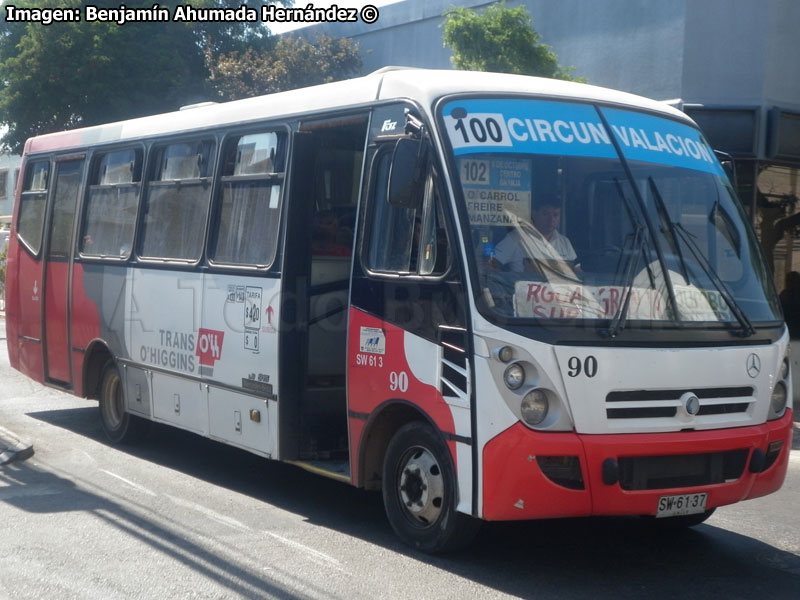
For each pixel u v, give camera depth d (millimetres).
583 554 6598
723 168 7090
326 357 7613
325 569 6090
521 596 5672
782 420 6426
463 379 5820
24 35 26109
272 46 25641
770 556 6676
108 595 5555
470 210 5945
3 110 25281
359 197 6855
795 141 13820
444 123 6148
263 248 7746
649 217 6258
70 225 10906
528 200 6082
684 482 5887
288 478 8789
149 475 8750
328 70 22547
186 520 7227
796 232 14156
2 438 9781
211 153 8672
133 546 6527
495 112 6273
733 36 13664
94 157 10641
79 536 6742
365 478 6789
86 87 24594
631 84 14734
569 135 6367
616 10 14977
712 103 13750
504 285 5781
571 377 5621
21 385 14328
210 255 8430
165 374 9031
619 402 5727
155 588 5684
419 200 6121
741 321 6219
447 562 6285
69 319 10781
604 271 5965
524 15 13797
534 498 5586
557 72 13844
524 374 5625
